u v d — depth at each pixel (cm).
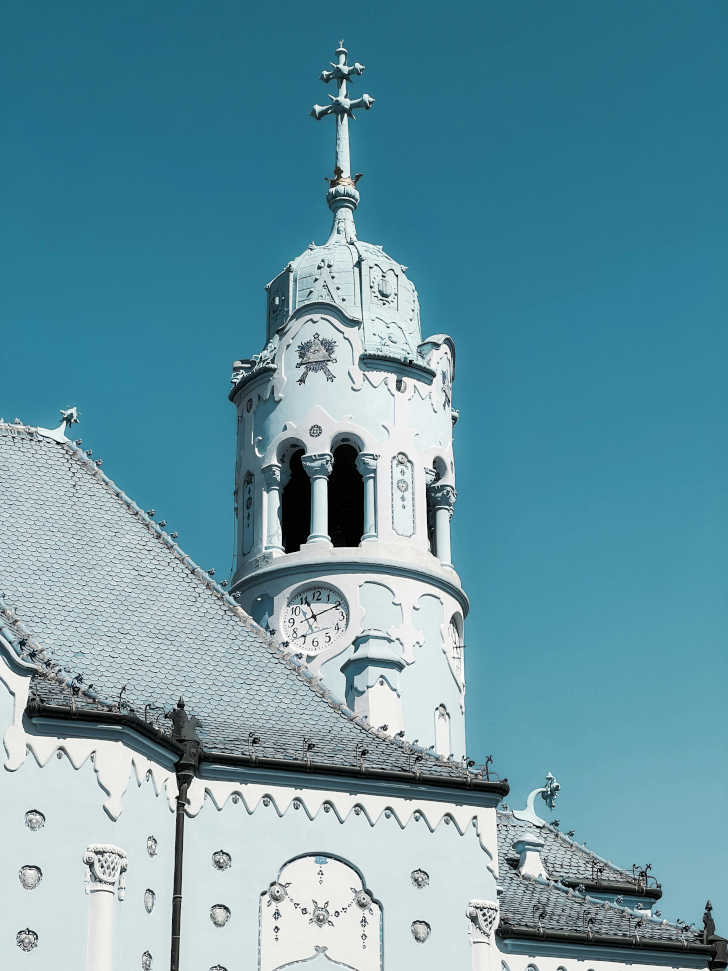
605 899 5491
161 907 4119
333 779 4400
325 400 6031
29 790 3919
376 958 4328
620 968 4894
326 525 5903
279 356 6159
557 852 5738
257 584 5888
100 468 5216
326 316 6144
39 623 4528
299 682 4809
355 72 6831
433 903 4428
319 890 4322
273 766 4344
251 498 6103
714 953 4994
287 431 6047
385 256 6406
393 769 4491
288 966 4234
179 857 4178
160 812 4166
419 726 5672
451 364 6394
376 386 6053
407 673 5706
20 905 3841
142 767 4106
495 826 4575
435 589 5900
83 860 3925
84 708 4012
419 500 6006
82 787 3975
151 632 4722
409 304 6366
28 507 4928
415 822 4478
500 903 4950
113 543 4959
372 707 5103
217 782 4297
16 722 3938
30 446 5147
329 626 5741
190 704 4525
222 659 4753
